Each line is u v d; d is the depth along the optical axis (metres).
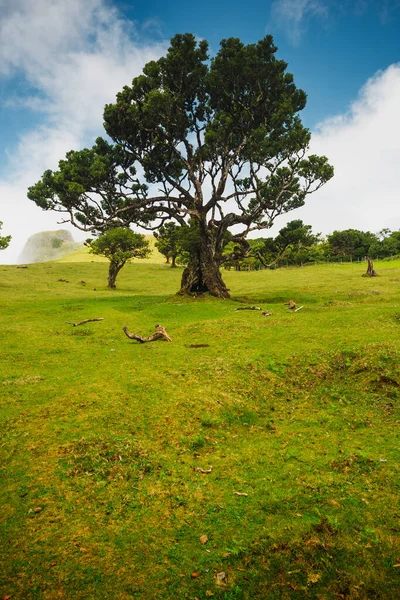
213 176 35.47
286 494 6.95
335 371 13.88
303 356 15.26
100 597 4.81
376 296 31.48
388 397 11.54
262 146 31.61
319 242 124.50
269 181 35.53
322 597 4.73
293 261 98.25
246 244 37.28
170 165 38.44
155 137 35.28
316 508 6.45
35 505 6.62
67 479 7.38
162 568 5.28
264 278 59.59
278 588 4.90
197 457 8.50
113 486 7.22
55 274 66.12
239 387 12.54
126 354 16.83
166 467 7.95
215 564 5.33
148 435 9.27
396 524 5.95
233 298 36.91
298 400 12.07
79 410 10.35
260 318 24.20
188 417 10.23
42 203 33.84
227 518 6.33
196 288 37.31
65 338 20.67
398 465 7.76
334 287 41.38
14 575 5.12
